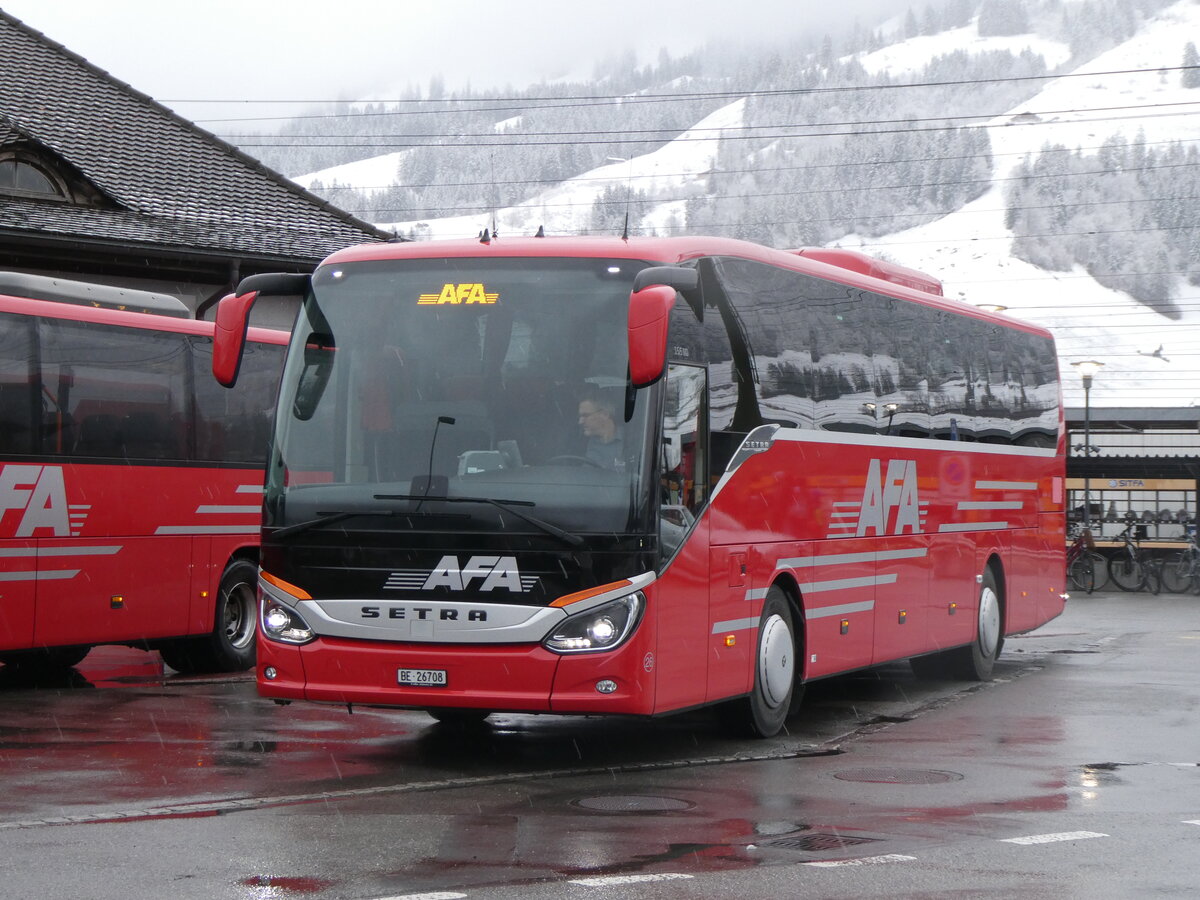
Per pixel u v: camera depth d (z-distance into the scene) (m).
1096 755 12.11
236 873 7.59
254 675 17.70
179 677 17.47
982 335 18.34
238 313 11.21
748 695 12.48
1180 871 7.95
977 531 17.84
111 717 13.68
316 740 12.35
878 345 15.32
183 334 17.17
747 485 12.30
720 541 11.78
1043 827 9.12
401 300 11.12
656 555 10.62
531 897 7.19
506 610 10.39
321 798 9.75
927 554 16.33
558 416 10.67
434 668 10.48
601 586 10.43
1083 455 45.31
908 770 11.30
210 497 17.48
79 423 15.88
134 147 30.17
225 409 17.75
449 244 11.41
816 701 15.95
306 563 10.79
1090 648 22.75
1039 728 13.77
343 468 10.84
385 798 9.80
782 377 13.08
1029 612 19.61
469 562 10.47
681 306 11.35
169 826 8.76
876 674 18.78
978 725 14.00
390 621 10.55
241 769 10.84
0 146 26.19
